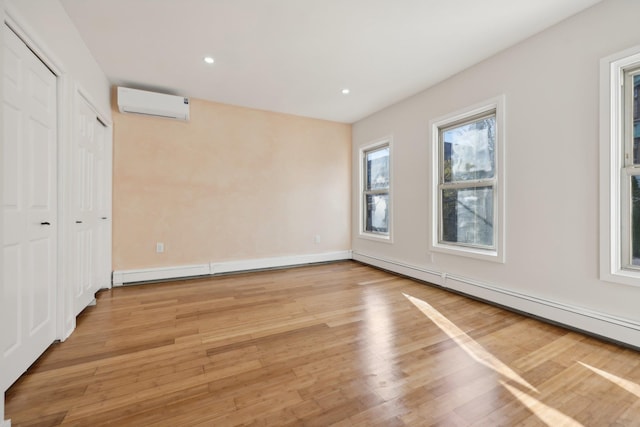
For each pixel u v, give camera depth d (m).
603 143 2.02
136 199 3.54
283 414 1.31
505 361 1.77
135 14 2.15
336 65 2.96
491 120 2.91
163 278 3.67
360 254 4.87
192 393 1.46
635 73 1.96
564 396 1.44
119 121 3.43
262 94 3.71
